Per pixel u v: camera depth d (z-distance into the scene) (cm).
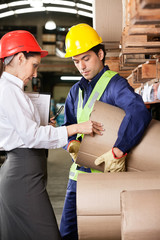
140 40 242
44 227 173
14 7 1638
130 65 392
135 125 175
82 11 1620
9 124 171
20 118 168
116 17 289
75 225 235
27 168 173
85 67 213
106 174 164
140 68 380
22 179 172
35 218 172
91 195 155
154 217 120
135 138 174
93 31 219
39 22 2062
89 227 155
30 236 174
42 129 172
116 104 196
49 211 176
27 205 172
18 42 178
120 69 421
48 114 203
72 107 240
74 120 242
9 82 174
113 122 181
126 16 219
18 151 174
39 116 186
